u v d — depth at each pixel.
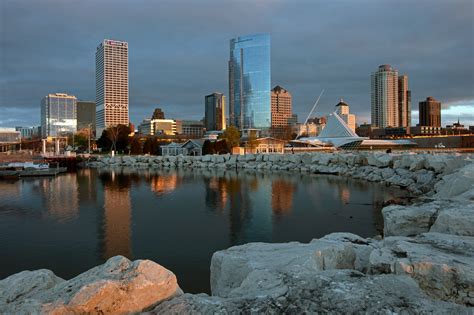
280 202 30.86
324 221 23.38
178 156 87.06
